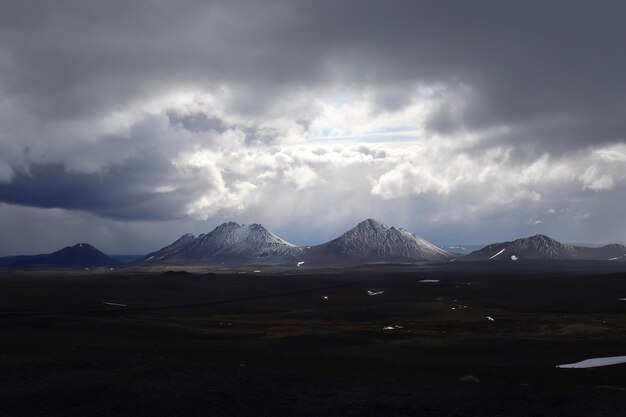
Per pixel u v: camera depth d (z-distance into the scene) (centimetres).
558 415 3362
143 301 15900
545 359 6209
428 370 5134
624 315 11988
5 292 16650
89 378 4378
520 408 3541
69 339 7494
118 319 11231
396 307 13500
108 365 4953
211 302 15862
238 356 5794
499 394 3959
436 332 9056
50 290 17738
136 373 4606
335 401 3728
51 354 5553
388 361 5766
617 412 3431
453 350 6944
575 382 4581
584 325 9638
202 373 4653
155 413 3406
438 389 4131
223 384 4222
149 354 5744
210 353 5975
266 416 3350
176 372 4678
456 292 18575
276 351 6425
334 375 4684
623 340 7625
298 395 3900
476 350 6925
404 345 7375
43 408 3488
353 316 11956
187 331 8794
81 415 3338
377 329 9525
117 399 3731
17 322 9500
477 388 4181
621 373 5050
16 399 3706
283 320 11456
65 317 10606
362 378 4559
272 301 16038
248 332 8900
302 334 8338
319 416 3353
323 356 6006
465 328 9738
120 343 6938
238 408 3534
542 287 19450
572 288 18788
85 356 5425
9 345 6328
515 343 7362
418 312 12644
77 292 17438
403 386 4238
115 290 18575
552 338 8138
